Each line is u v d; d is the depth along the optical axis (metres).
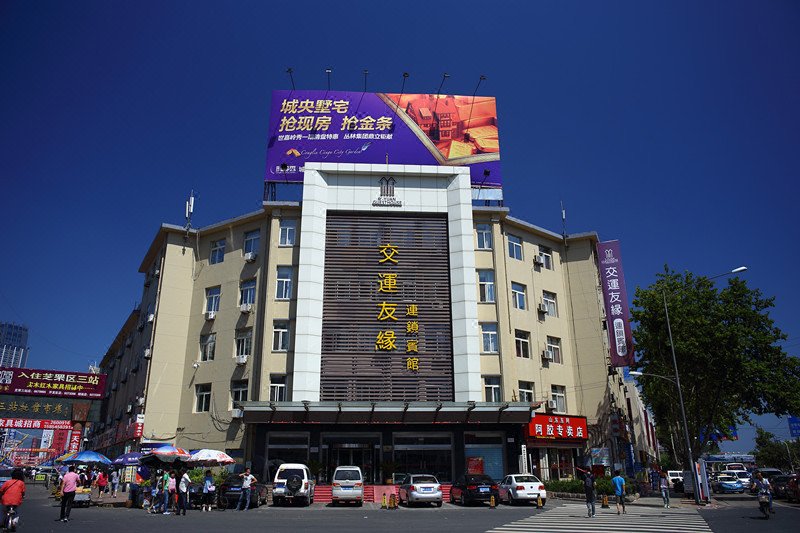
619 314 34.41
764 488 20.64
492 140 37.16
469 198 34.25
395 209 33.97
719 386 34.41
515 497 24.73
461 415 29.98
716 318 34.34
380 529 15.84
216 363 33.78
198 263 37.19
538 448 32.31
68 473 18.80
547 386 35.00
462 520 18.61
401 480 28.48
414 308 32.19
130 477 34.06
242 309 33.56
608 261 35.56
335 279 32.34
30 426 49.97
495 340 33.34
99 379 47.47
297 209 34.69
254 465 29.12
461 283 32.50
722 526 17.25
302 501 25.58
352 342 31.17
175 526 16.66
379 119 36.69
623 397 43.06
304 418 29.17
